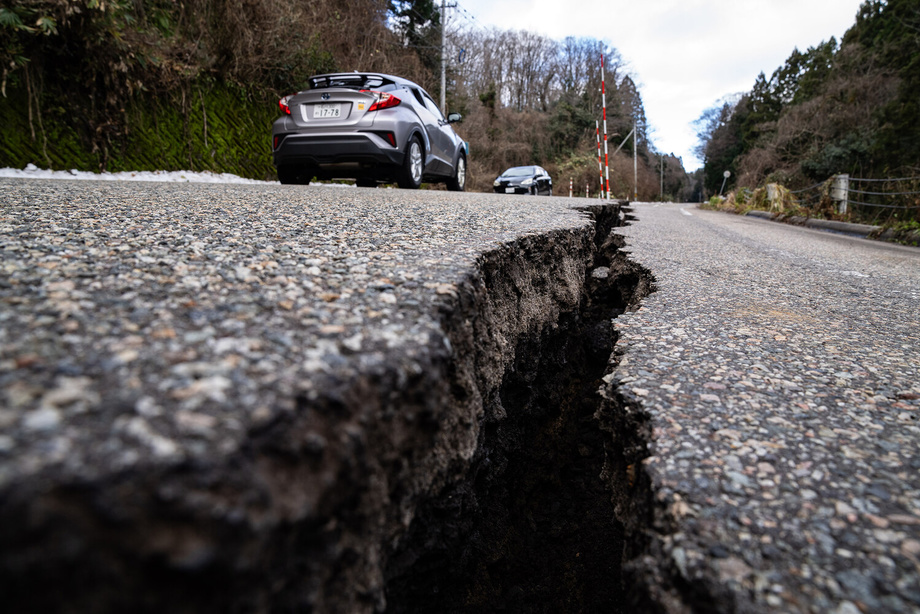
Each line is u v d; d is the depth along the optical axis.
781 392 1.41
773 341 1.85
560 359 3.02
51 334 0.86
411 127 6.28
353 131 5.87
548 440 2.78
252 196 3.71
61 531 0.49
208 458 0.58
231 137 9.56
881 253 4.99
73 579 0.49
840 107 20.52
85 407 0.64
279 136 6.10
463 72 30.19
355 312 1.13
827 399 1.37
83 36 6.58
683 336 1.90
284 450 0.66
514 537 2.18
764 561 0.82
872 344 1.84
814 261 3.99
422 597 1.35
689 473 1.04
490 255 1.97
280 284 1.31
